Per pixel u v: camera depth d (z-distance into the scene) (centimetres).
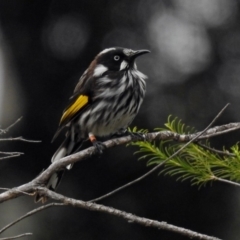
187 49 1473
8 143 1524
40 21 1586
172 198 1470
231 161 644
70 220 1482
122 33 1523
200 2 1491
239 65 1468
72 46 1556
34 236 1448
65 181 1498
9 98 1571
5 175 1517
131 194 1485
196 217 1468
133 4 1520
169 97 1438
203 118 1434
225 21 1484
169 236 1480
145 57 1467
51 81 1560
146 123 1421
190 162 691
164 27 1495
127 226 1486
